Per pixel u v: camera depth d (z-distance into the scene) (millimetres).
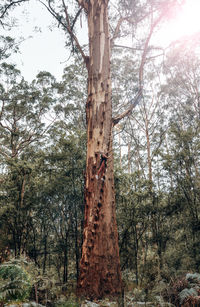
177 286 5379
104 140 6516
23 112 18016
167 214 10016
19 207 9133
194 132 10297
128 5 10016
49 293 5160
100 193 6004
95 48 7359
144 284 6746
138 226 10102
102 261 5508
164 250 9922
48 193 9594
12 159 9664
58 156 9227
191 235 9891
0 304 3316
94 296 5152
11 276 3625
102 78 7051
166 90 15867
